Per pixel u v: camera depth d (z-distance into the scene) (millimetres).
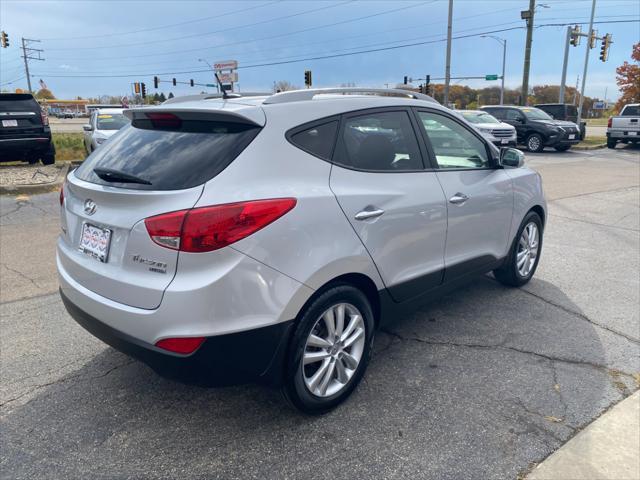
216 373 2521
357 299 3018
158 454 2658
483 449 2680
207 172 2498
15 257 5969
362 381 3336
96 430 2852
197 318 2385
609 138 22656
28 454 2654
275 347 2621
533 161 17688
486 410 3016
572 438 2748
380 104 3336
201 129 2807
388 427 2869
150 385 3303
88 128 14375
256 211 2465
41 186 10211
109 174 2711
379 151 3234
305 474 2516
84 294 2771
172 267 2406
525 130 21234
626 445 2682
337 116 3031
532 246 5004
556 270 5594
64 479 2482
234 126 2711
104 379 3367
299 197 2652
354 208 2922
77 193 2939
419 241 3416
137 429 2861
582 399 3119
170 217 2387
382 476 2498
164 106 2988
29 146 12797
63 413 3000
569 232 7348
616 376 3387
